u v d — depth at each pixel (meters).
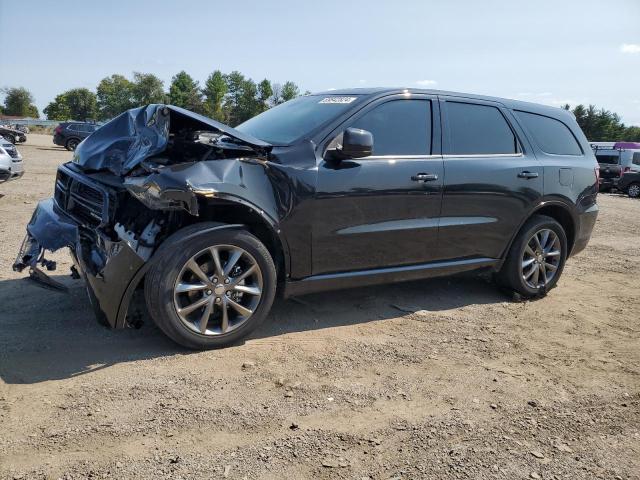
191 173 3.46
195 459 2.57
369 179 4.19
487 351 4.09
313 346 3.97
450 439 2.88
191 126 3.85
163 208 3.32
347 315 4.68
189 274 3.62
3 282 4.91
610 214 13.80
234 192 3.59
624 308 5.36
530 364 3.91
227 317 3.75
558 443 2.91
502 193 4.96
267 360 3.67
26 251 4.00
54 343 3.70
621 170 24.08
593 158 5.92
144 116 4.00
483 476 2.58
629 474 2.67
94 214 3.75
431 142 4.62
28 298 4.53
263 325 4.32
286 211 3.86
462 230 4.79
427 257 4.68
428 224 4.57
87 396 3.05
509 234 5.13
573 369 3.86
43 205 4.38
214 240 3.59
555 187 5.37
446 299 5.32
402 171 4.35
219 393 3.19
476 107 5.01
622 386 3.63
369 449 2.74
